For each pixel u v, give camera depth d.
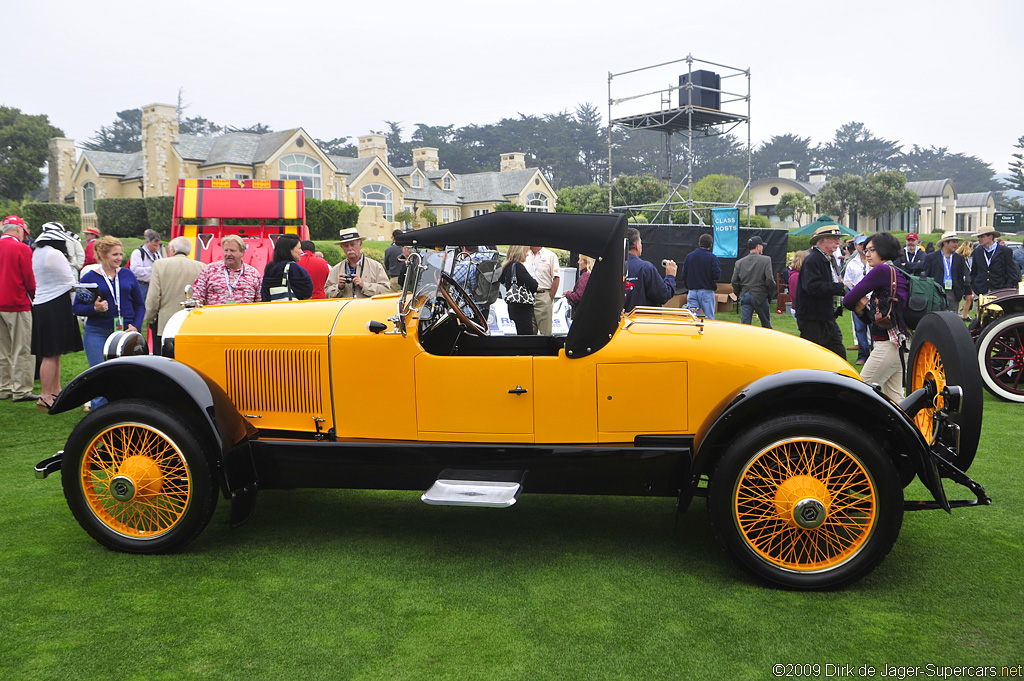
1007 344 6.98
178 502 3.59
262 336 3.78
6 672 2.55
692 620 2.91
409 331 3.60
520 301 6.00
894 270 5.21
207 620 2.92
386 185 44.69
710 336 3.51
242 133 40.41
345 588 3.21
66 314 6.60
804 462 3.22
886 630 2.82
